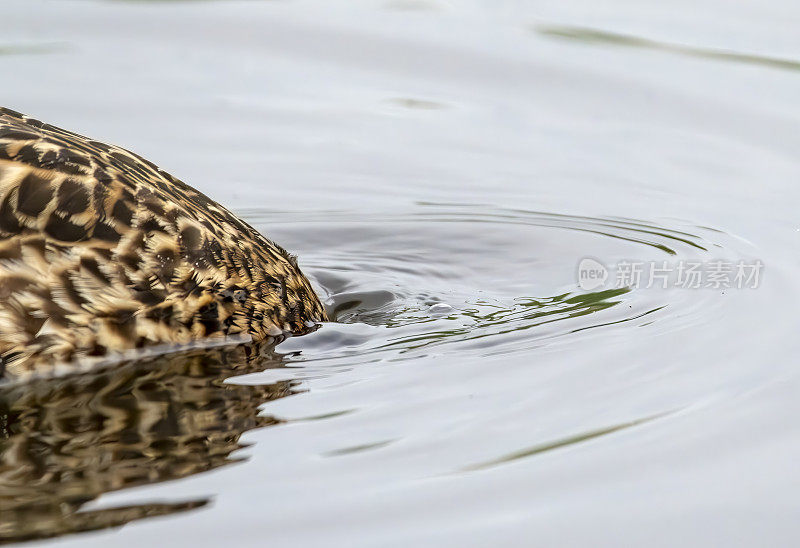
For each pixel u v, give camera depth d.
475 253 16.86
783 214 17.77
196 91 22.48
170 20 25.78
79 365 11.08
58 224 10.75
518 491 9.53
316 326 12.81
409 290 15.31
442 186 19.34
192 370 11.55
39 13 25.84
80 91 22.06
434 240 17.36
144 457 9.88
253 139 20.77
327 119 21.75
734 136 20.92
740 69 23.27
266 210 18.31
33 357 10.82
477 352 12.53
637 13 26.42
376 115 21.98
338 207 18.53
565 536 8.98
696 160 20.08
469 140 21.06
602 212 18.27
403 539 8.79
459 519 9.10
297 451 10.05
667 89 22.59
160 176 12.04
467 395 11.33
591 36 25.02
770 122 21.23
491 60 24.14
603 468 9.95
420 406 11.05
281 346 12.29
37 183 10.70
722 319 13.52
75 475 9.54
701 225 17.52
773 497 9.60
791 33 24.97
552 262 16.44
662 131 21.28
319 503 9.20
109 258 10.99
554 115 22.06
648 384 11.66
